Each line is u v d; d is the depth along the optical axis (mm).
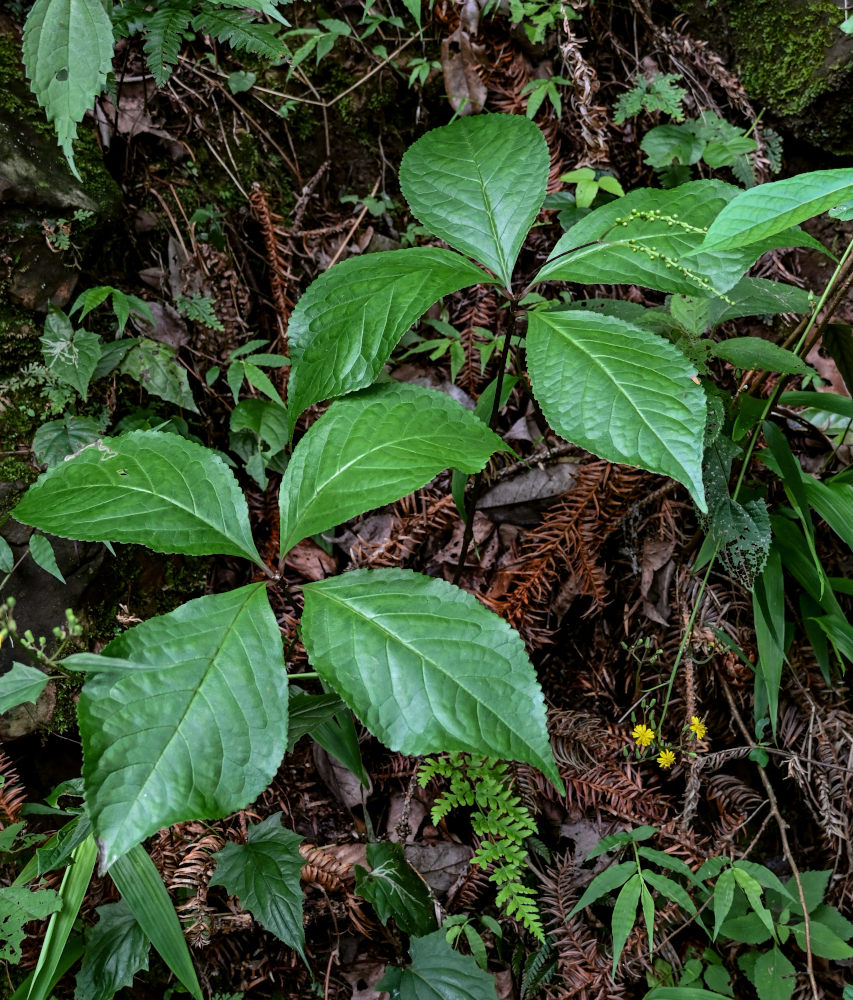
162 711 1130
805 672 2453
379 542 2434
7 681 1384
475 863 1993
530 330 1495
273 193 2672
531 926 1955
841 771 2312
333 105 2770
